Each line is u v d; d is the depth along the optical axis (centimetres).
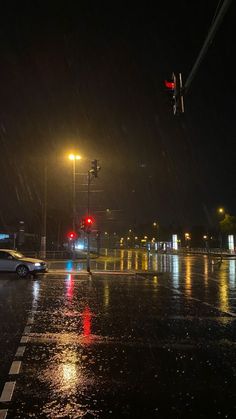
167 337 977
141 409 558
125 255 8669
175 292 1933
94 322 1149
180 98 1203
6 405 567
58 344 899
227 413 548
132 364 760
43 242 3975
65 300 1580
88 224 3219
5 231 7800
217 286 2261
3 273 2802
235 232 9425
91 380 671
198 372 717
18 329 1044
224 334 1015
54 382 659
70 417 530
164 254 9869
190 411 553
